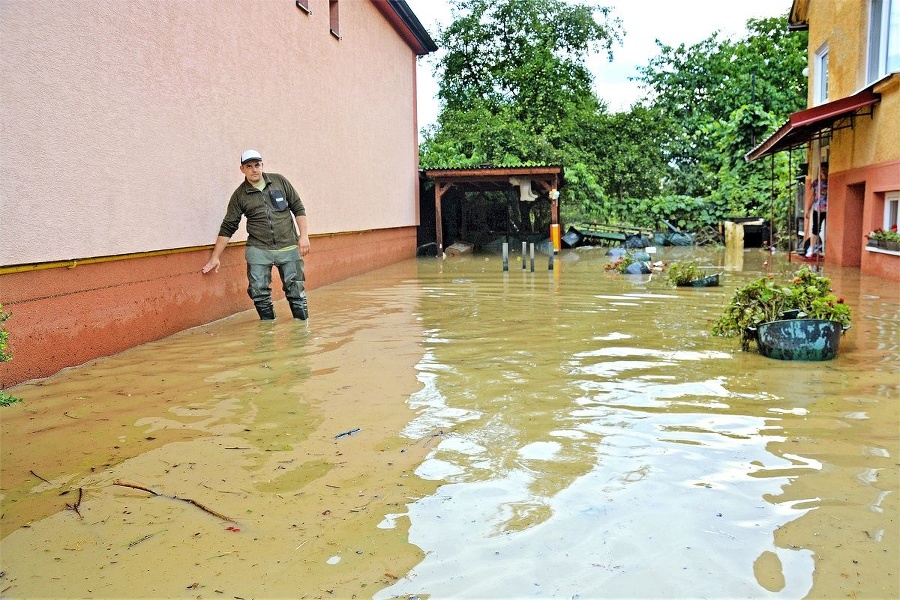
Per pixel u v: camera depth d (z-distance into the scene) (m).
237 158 8.38
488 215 22.70
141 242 6.32
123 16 6.07
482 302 8.98
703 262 15.02
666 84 33.84
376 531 2.67
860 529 2.64
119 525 2.76
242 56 8.52
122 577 2.38
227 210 7.59
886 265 10.66
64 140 5.31
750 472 3.18
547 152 25.77
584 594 2.23
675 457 3.37
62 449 3.61
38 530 2.73
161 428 3.92
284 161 9.91
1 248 4.70
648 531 2.64
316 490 3.05
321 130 11.55
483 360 5.46
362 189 14.11
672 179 30.45
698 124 32.03
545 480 3.12
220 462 3.40
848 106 11.14
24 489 3.12
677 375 4.89
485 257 18.30
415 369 5.20
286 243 7.60
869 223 11.53
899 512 2.77
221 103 7.97
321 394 4.56
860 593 2.22
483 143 25.52
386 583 2.31
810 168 14.99
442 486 3.07
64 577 2.39
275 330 7.06
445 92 33.16
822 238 14.58
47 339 5.17
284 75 9.91
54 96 5.21
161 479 3.20
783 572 2.35
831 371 4.95
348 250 13.14
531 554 2.48
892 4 10.93
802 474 3.15
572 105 30.27
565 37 32.75
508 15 31.84
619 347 5.89
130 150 6.18
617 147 28.98
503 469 3.25
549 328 6.86
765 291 5.76
